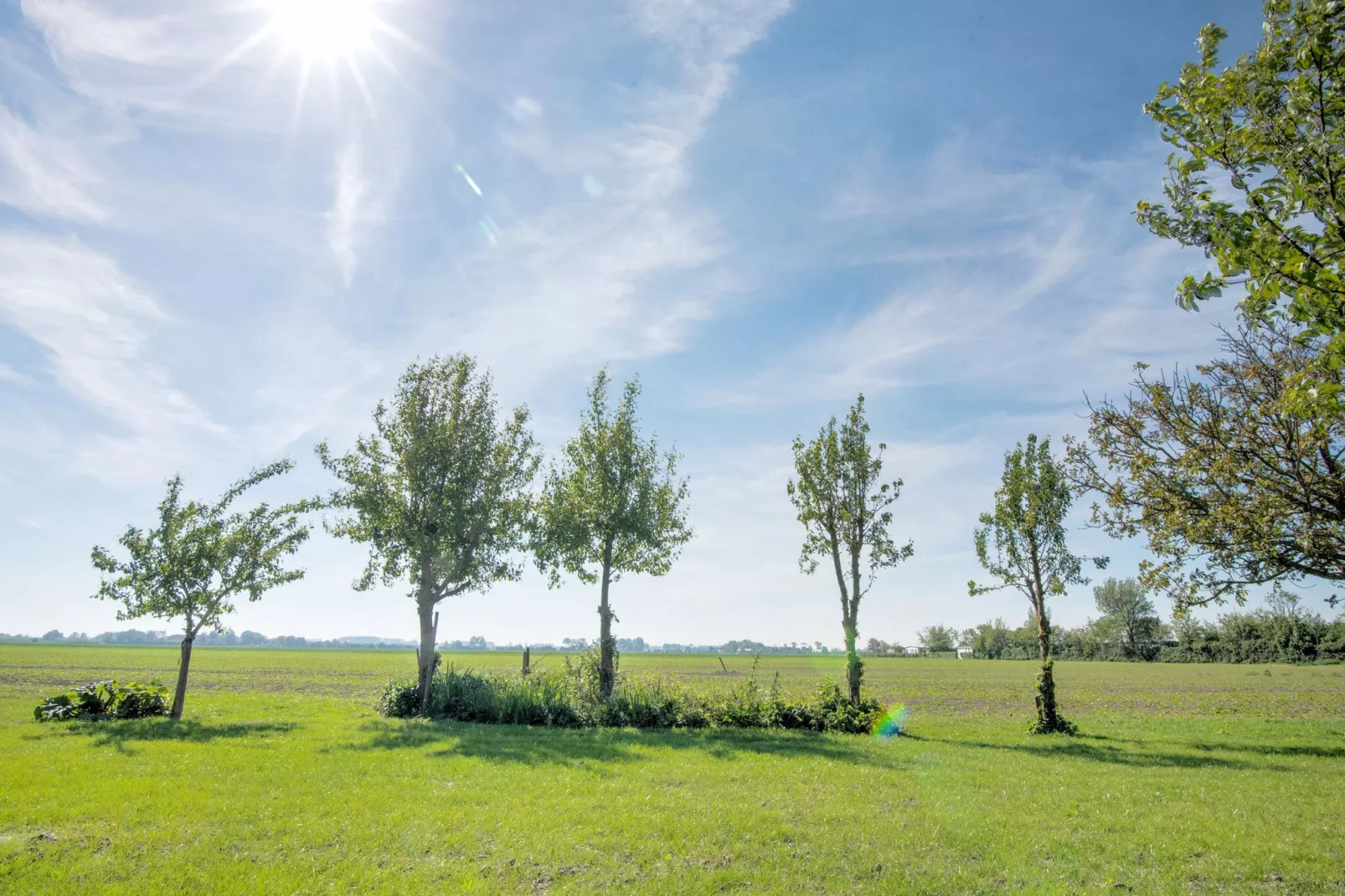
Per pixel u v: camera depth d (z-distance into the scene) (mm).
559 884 8438
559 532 30391
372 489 29391
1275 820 12219
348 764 15258
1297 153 5590
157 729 20234
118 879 8117
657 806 12227
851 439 29172
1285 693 46969
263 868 8609
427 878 8500
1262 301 6172
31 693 33312
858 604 27984
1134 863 9789
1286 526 14633
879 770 16484
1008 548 27922
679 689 27891
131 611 23219
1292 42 5914
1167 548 16438
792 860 9570
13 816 10430
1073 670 80250
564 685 28422
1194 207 6480
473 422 31031
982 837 10828
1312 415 6180
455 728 23266
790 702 27266
